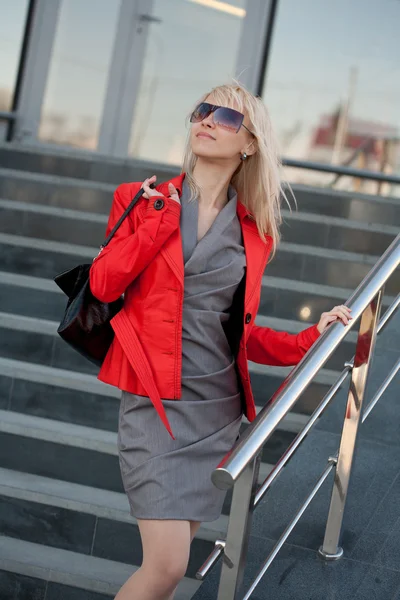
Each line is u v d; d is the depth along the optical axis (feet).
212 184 7.68
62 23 23.39
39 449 11.09
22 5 23.26
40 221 15.97
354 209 17.44
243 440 5.85
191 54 23.44
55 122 23.41
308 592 7.46
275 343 7.86
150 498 6.97
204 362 7.32
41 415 11.80
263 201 7.75
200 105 7.65
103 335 7.54
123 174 18.01
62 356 12.51
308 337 7.58
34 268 15.05
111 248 7.20
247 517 6.19
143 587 6.91
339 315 7.29
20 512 10.50
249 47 23.21
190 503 7.06
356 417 7.97
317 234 16.48
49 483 10.87
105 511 10.22
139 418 7.22
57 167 18.21
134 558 10.21
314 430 8.41
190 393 7.27
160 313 7.11
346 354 12.76
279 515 7.75
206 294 7.24
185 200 7.58
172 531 6.95
